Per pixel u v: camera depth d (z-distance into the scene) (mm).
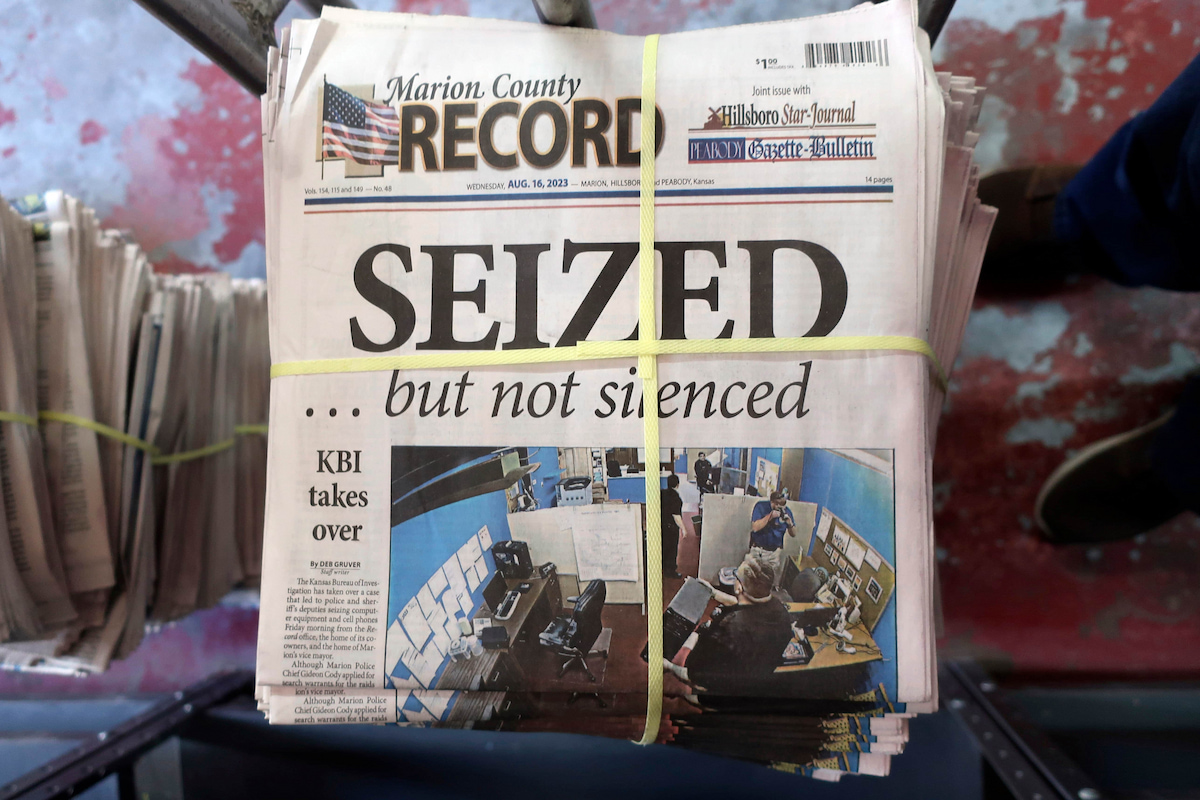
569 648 436
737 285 437
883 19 455
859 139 435
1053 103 965
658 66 453
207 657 1088
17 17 1096
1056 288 981
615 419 440
